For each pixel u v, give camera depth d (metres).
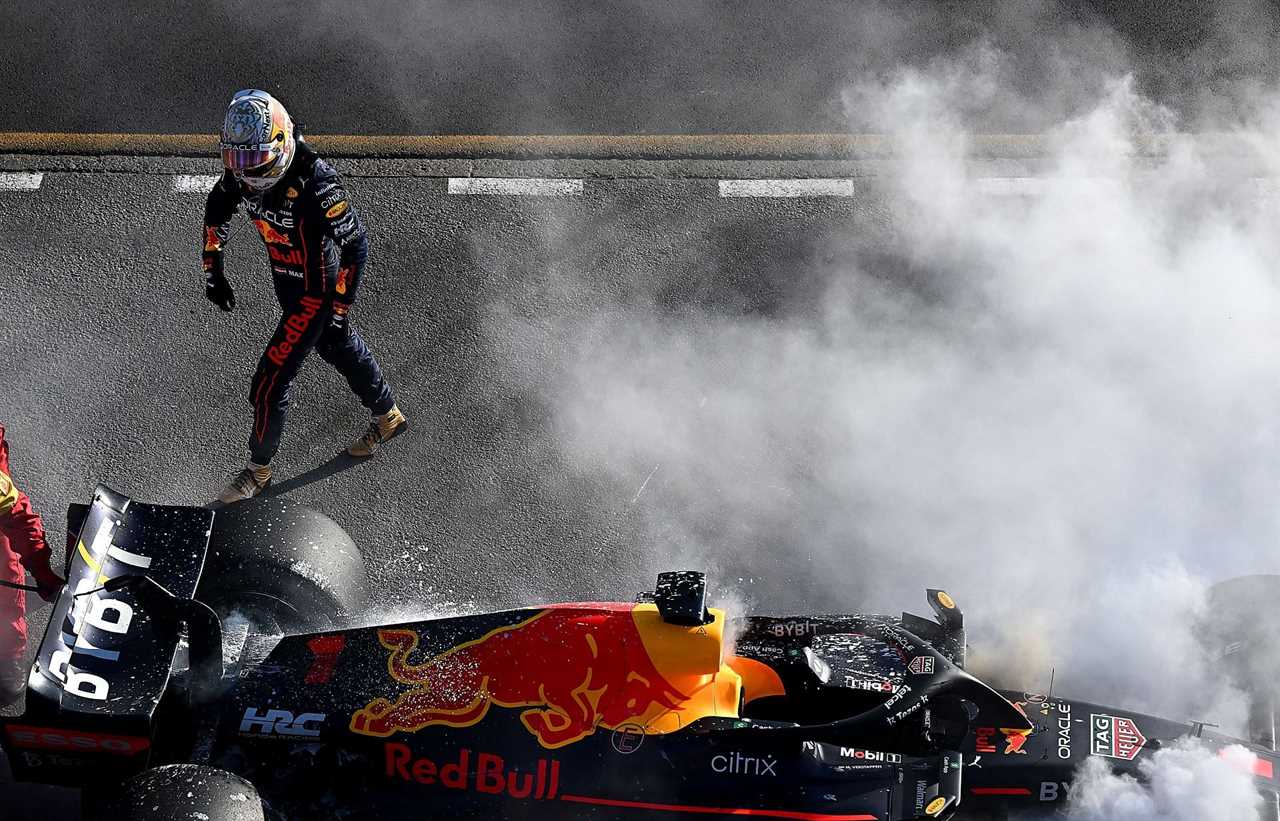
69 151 31.31
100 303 28.25
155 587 16.14
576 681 16.17
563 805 15.73
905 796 15.95
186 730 16.41
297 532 19.28
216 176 30.78
